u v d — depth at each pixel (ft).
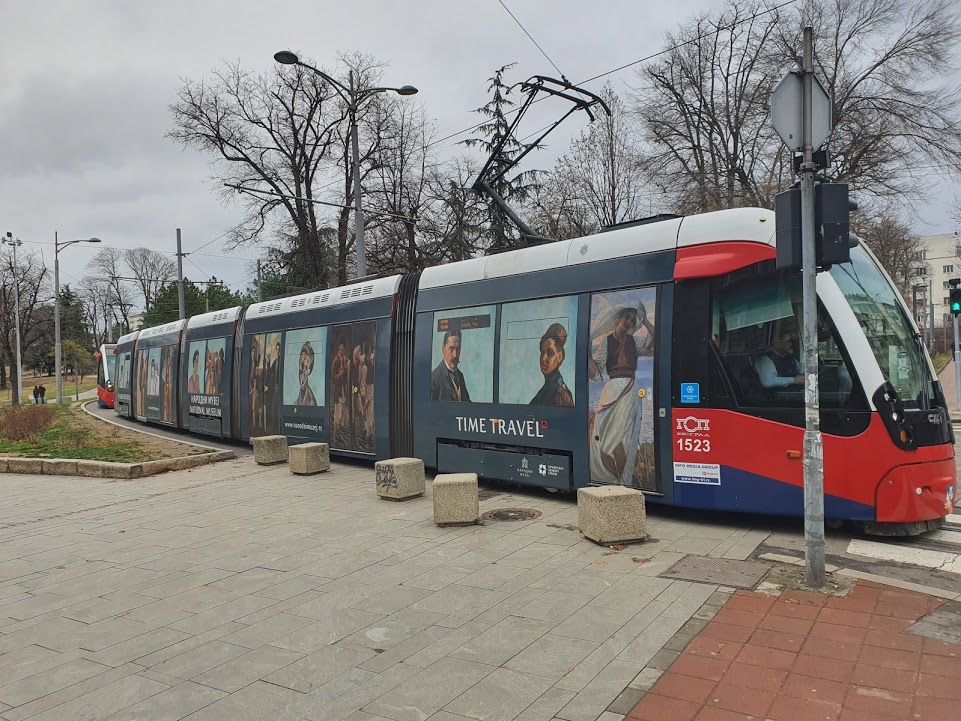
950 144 70.74
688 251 24.20
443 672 13.53
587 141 78.38
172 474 41.96
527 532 23.76
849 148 73.46
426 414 34.27
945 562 18.92
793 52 75.00
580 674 13.08
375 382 37.91
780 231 17.29
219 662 14.64
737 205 76.84
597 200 78.48
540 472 28.68
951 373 149.48
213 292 211.00
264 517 28.55
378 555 22.00
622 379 25.59
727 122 82.02
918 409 20.97
